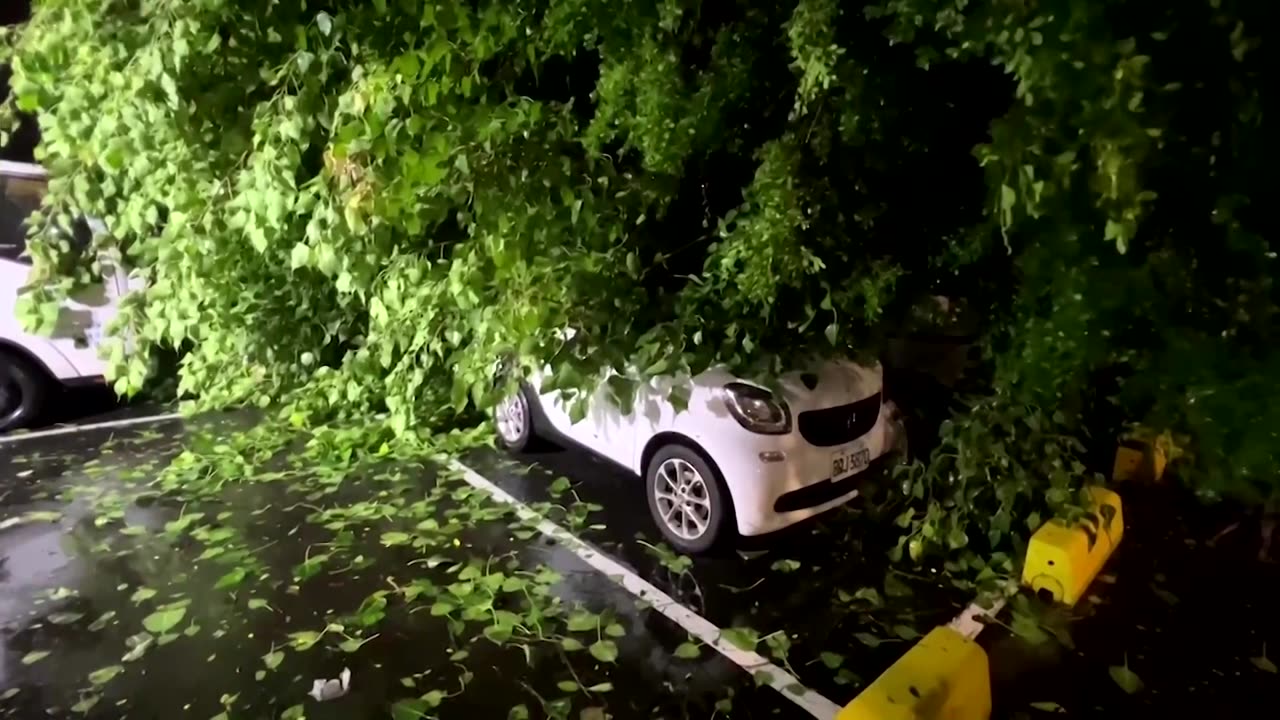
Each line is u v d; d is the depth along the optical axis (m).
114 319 6.14
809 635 3.94
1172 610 4.19
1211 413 3.67
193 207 5.39
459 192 4.50
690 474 4.57
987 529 4.65
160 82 4.83
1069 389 4.34
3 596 4.15
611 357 4.57
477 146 4.45
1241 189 3.24
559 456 5.97
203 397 6.90
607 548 4.71
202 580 4.31
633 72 4.54
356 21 4.79
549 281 4.49
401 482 5.55
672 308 4.84
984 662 3.43
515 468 5.76
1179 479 5.44
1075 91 2.98
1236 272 3.58
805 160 4.38
